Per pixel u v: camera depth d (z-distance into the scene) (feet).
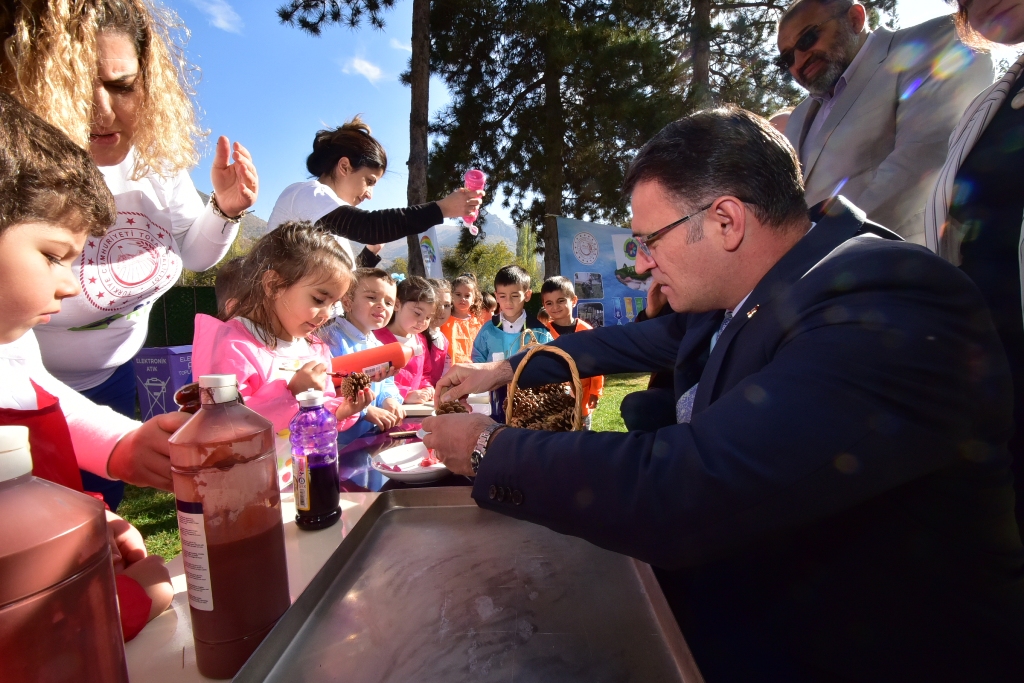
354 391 5.11
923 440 2.35
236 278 6.61
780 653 2.98
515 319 15.07
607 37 36.04
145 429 2.90
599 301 30.66
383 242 8.04
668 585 3.84
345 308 9.06
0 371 2.83
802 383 2.46
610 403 22.59
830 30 7.38
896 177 6.89
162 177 5.32
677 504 2.42
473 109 40.42
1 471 1.49
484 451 3.01
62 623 1.50
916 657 2.80
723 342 3.34
